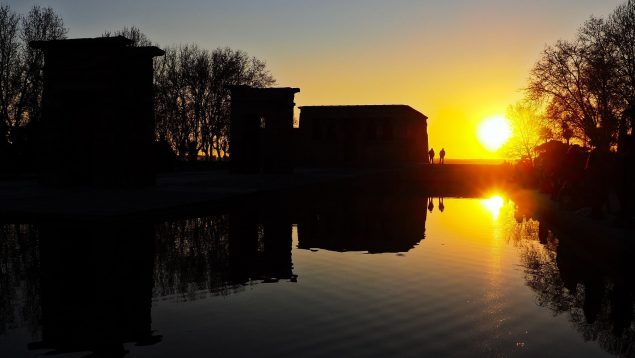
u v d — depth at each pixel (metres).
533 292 7.14
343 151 57.44
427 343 5.09
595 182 13.17
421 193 26.28
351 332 5.38
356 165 55.97
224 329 5.48
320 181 30.73
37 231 12.06
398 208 18.72
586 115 35.41
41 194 20.06
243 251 10.20
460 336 5.30
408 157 55.88
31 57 41.47
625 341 5.20
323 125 58.16
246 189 23.56
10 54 41.09
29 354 4.80
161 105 54.56
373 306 6.37
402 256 9.80
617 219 11.54
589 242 11.33
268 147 38.56
